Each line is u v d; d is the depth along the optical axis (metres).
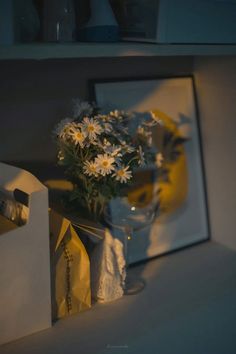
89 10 0.82
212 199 1.06
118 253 0.80
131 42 0.75
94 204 0.81
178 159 1.01
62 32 0.72
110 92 0.91
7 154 0.84
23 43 0.65
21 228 0.65
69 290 0.75
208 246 1.05
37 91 0.85
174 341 0.77
